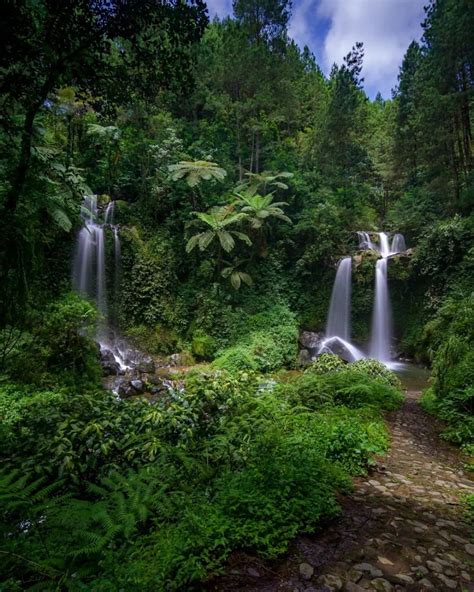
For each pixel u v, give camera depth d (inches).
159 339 553.6
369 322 605.0
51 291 483.5
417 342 538.9
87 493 127.3
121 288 568.7
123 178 626.8
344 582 80.4
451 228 508.4
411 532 102.3
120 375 419.5
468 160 633.6
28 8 118.0
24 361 281.6
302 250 663.1
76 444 142.0
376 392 264.8
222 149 721.0
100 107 163.0
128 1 123.7
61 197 258.4
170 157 615.5
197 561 80.9
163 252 602.2
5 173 177.2
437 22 597.6
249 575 81.1
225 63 699.4
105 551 81.4
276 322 577.6
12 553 75.8
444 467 157.5
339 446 153.3
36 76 140.0
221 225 556.7
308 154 826.2
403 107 890.7
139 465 130.1
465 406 225.1
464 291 462.6
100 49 135.0
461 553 93.4
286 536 92.0
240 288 617.3
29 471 122.5
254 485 109.8
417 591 78.8
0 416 213.3
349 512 112.2
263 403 189.3
